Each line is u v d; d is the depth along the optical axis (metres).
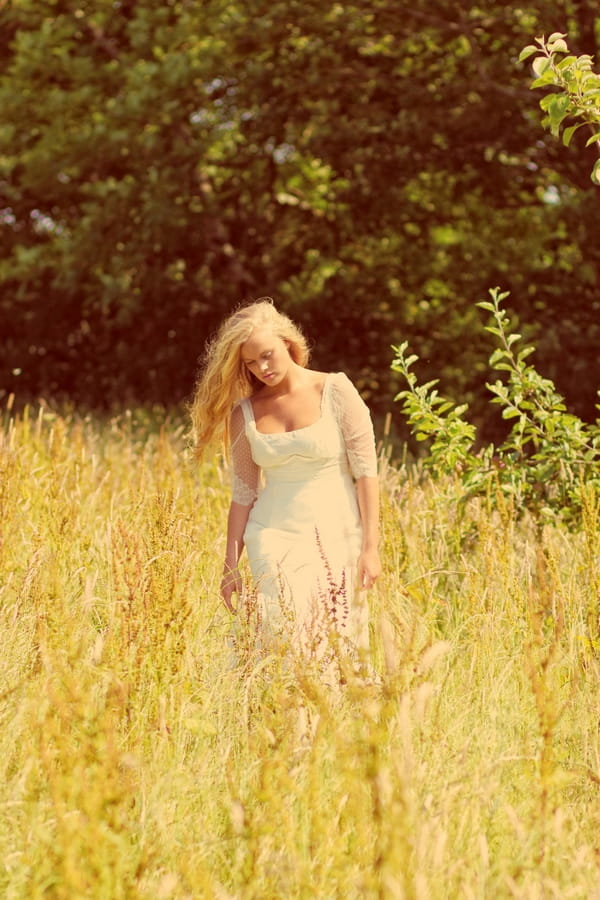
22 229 17.62
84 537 5.27
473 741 3.31
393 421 13.84
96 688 3.36
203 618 4.22
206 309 16.09
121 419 13.03
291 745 3.07
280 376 4.20
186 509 5.55
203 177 15.26
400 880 2.30
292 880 2.53
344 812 2.75
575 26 11.91
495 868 2.70
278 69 13.48
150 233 14.10
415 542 5.12
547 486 5.56
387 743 3.03
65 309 16.95
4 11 15.83
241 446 4.32
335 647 3.44
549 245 13.89
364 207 13.64
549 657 3.19
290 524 4.18
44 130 14.88
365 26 13.02
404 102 12.92
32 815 2.62
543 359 12.37
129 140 14.00
